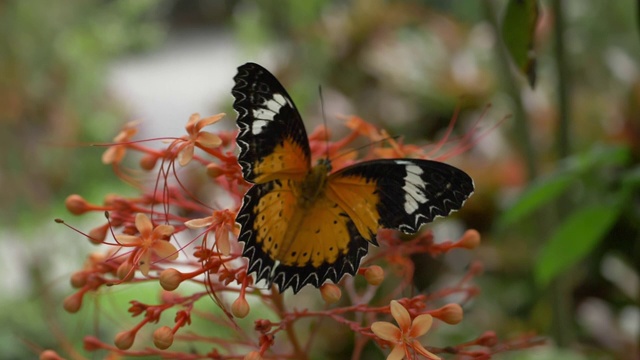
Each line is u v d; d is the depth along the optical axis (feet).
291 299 2.79
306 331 2.66
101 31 3.96
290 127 1.82
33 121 3.95
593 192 2.46
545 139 2.95
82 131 4.26
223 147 1.94
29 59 3.86
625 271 2.74
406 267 1.98
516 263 2.81
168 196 1.90
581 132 2.97
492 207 2.90
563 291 2.39
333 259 1.80
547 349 2.31
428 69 3.40
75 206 1.90
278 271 1.78
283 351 2.27
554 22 2.30
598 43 3.34
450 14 3.95
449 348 1.88
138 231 1.86
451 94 3.27
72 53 3.94
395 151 1.94
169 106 5.71
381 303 2.08
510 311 2.76
